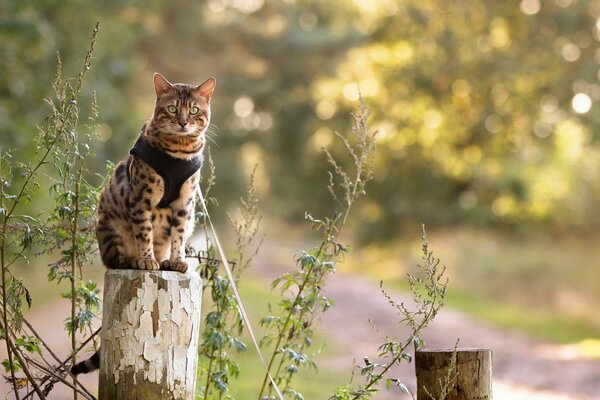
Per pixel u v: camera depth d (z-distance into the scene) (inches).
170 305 199.5
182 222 235.1
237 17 1359.5
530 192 1161.4
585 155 1194.6
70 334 232.1
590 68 1264.8
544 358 575.8
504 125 1314.0
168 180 229.8
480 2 1301.7
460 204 1277.1
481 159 1321.4
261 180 1745.8
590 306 804.6
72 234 221.0
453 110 1332.4
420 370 213.3
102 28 828.0
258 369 441.7
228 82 1359.5
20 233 238.4
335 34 1395.2
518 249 989.8
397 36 1378.0
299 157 1581.0
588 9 1282.0
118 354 198.8
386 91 1355.8
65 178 217.0
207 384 225.1
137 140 235.1
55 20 805.9
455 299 873.5
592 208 1095.6
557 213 1110.4
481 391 210.4
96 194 228.4
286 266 1378.0
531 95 1298.0
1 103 640.4
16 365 220.7
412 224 1317.7
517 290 880.3
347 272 1243.2
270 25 1423.5
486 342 637.3
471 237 1103.6
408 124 1355.8
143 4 920.3
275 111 1503.4
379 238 1339.8
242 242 294.4
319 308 276.5
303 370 459.5
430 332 674.8
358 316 751.7
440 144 1342.3
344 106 1465.3
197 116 233.1
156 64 1237.1
